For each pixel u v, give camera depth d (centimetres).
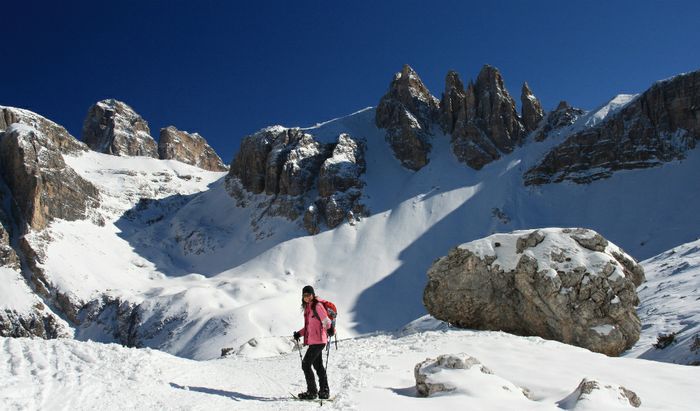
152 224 17162
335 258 12475
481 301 2203
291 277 12038
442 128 16750
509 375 1206
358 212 13850
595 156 13175
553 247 2139
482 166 14825
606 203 12062
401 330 2736
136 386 912
